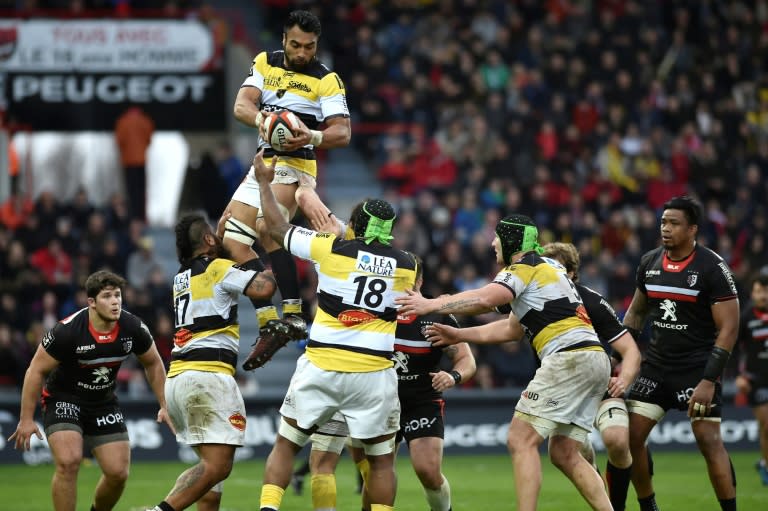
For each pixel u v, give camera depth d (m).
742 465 51.88
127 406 55.75
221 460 28.48
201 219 29.52
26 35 71.88
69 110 72.31
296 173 29.42
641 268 33.12
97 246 65.38
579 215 71.31
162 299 63.19
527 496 28.28
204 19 73.38
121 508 39.09
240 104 28.94
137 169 73.12
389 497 27.62
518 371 61.59
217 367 28.69
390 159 75.62
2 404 54.50
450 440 57.91
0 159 70.25
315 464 30.22
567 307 29.25
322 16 81.06
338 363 26.88
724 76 84.75
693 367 32.12
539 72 80.88
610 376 29.62
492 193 72.56
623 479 31.52
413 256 30.59
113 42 72.56
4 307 60.94
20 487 45.06
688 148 79.19
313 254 27.41
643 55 82.81
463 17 83.25
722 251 71.44
